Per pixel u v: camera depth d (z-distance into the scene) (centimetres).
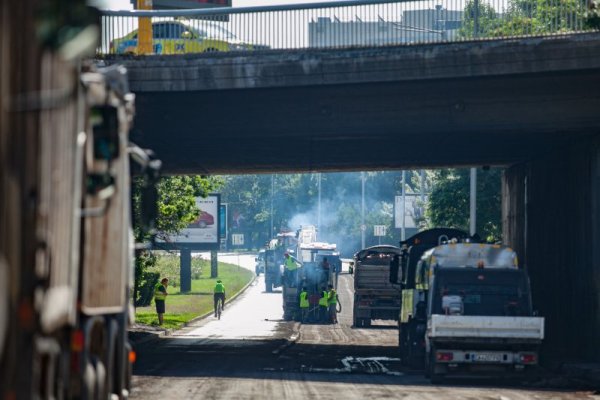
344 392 4000
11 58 1491
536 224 7412
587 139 6088
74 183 1850
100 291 2203
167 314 11075
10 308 1493
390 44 5516
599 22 5088
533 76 5512
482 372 4675
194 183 9306
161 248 9731
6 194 1472
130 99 2452
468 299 5075
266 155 7400
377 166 8162
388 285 10238
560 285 6688
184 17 5788
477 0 5759
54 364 1777
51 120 1694
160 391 3969
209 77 5591
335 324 10969
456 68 5447
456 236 6306
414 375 5069
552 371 5616
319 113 5825
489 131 5766
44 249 1628
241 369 5188
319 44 5675
